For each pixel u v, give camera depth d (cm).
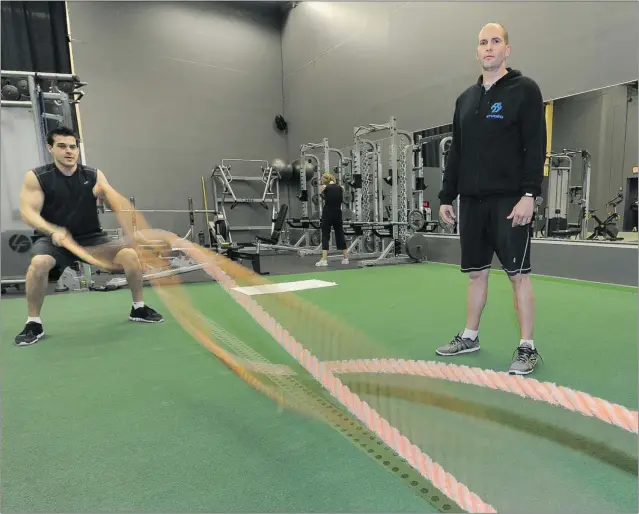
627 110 407
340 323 215
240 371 179
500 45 162
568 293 325
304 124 878
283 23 910
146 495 100
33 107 383
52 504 98
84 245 254
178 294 347
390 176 567
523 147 163
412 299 314
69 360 197
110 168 775
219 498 99
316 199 776
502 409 139
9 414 143
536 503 96
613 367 173
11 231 403
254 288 234
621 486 102
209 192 865
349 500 98
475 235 180
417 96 611
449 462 111
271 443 123
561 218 498
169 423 135
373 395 148
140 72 789
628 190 427
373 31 680
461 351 193
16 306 327
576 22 406
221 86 866
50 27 711
